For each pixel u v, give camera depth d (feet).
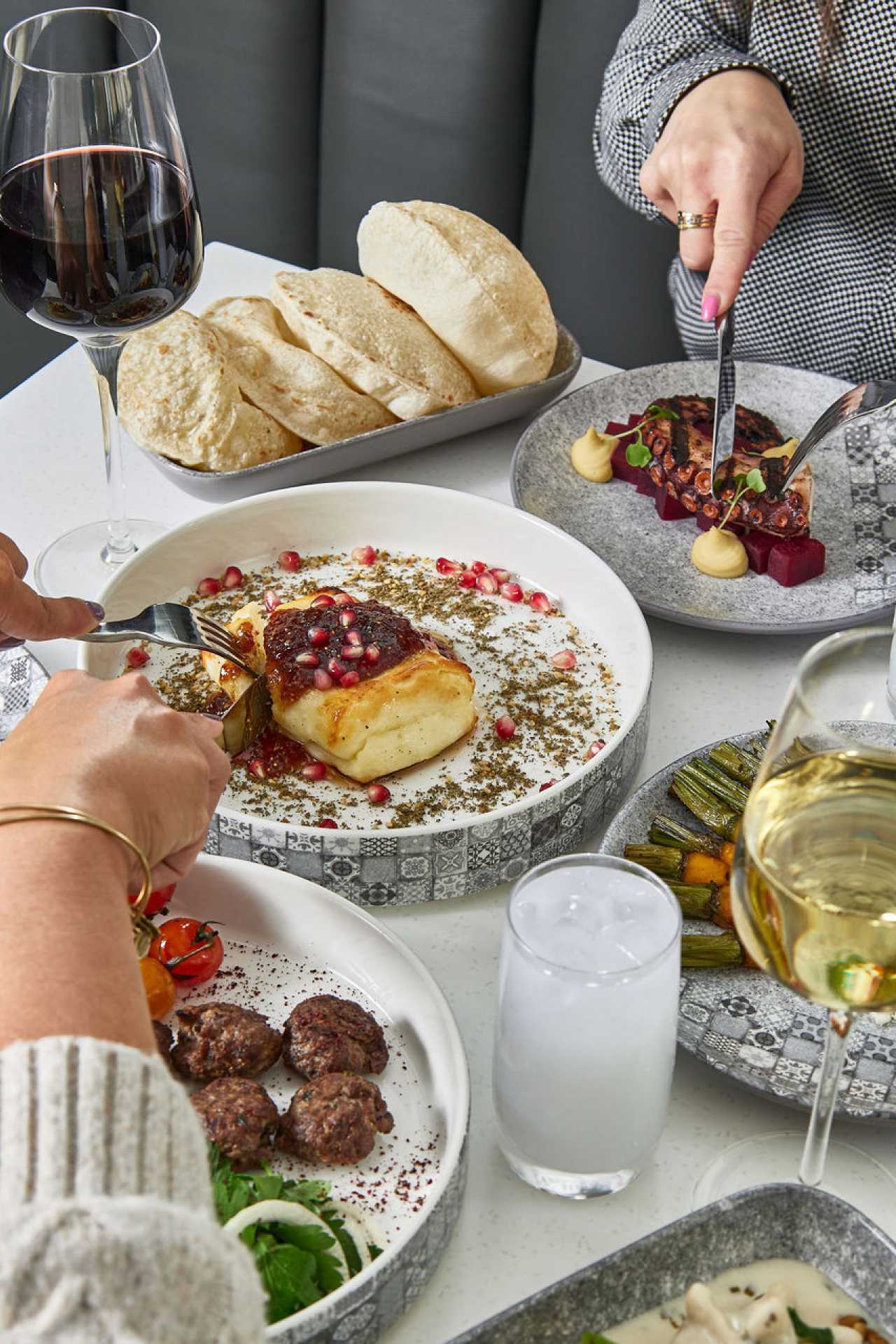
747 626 4.34
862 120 5.71
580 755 4.04
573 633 4.50
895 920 2.27
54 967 1.85
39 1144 1.59
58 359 6.00
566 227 8.27
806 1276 2.52
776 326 6.32
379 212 5.35
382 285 5.47
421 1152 2.85
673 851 3.41
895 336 6.01
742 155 5.20
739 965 3.25
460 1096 2.79
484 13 7.64
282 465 4.95
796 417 5.51
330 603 4.25
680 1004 3.12
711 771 3.60
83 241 4.02
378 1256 2.61
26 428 5.55
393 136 8.23
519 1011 2.66
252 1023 2.95
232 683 4.03
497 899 3.59
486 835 3.46
